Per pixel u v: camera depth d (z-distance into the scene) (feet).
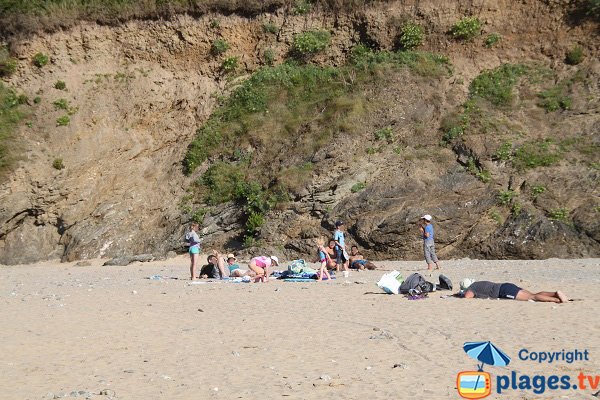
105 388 26.96
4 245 98.78
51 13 111.14
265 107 105.60
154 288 57.67
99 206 100.63
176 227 96.02
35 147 103.40
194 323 39.50
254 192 94.07
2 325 40.83
